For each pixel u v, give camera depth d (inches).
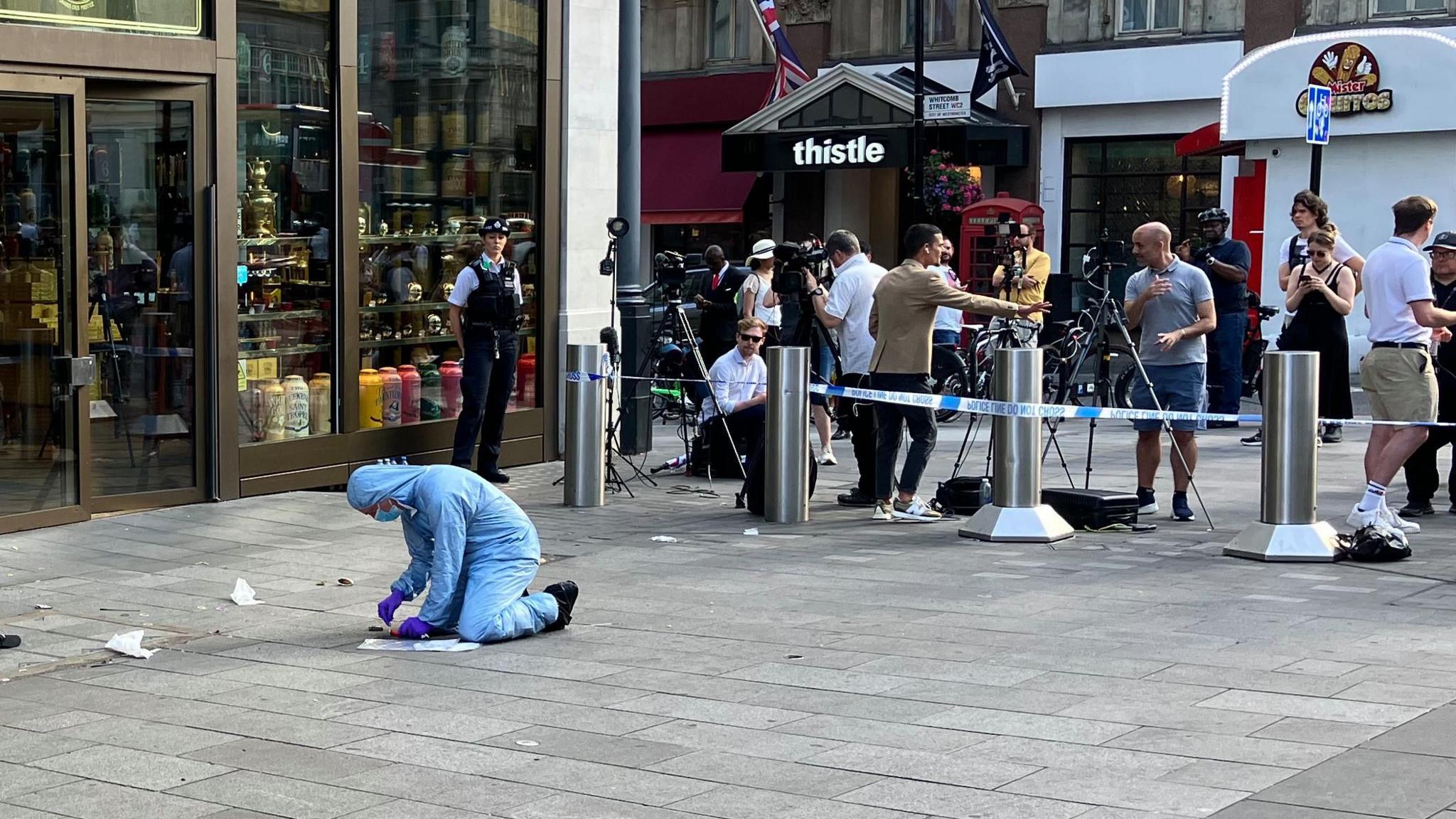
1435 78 820.0
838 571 342.6
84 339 395.9
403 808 193.3
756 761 208.7
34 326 388.5
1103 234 991.6
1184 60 970.7
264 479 440.5
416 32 481.4
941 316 671.8
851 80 987.3
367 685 254.1
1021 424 378.0
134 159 408.8
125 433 412.2
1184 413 384.5
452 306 482.6
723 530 401.1
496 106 509.7
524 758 212.7
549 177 525.3
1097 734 215.5
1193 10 971.9
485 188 509.0
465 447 478.0
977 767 202.8
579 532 399.9
